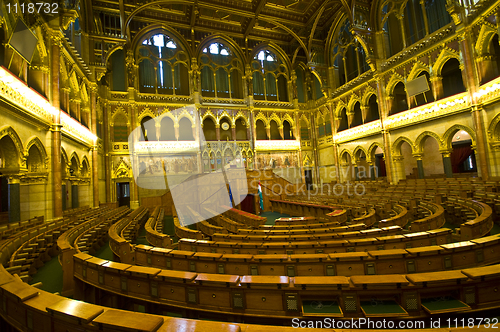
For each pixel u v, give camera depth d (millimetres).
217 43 32844
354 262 4891
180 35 29766
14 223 11086
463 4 18266
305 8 29312
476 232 7320
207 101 30797
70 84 18109
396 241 6309
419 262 4828
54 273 7434
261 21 30969
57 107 14102
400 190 19422
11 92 10453
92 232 9781
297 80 36000
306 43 32094
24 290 3314
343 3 25047
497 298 3525
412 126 22906
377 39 25547
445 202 12609
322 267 4965
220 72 32969
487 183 15312
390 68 24344
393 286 3502
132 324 2477
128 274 4473
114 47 22891
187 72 31406
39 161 13305
